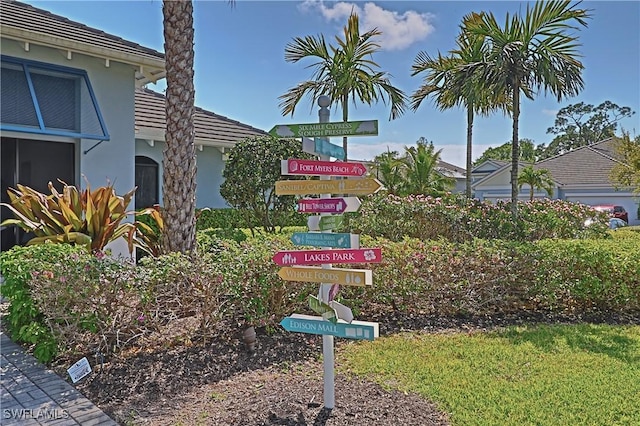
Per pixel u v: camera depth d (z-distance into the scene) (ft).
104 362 15.88
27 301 17.17
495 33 35.73
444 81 46.91
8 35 27.91
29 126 28.60
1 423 12.24
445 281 21.77
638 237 30.96
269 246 20.20
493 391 13.83
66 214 24.13
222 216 44.01
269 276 18.34
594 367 15.81
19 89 28.91
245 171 37.01
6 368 15.78
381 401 13.07
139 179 41.83
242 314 18.21
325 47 42.98
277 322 18.71
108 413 12.89
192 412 12.85
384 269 21.11
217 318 17.16
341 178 12.82
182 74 21.90
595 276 22.79
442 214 42.47
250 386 14.52
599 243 24.66
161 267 16.76
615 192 95.61
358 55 43.57
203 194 46.11
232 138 47.67
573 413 12.49
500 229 42.01
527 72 35.81
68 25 33.81
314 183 12.63
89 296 15.58
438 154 70.95
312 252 12.34
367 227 41.06
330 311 12.27
